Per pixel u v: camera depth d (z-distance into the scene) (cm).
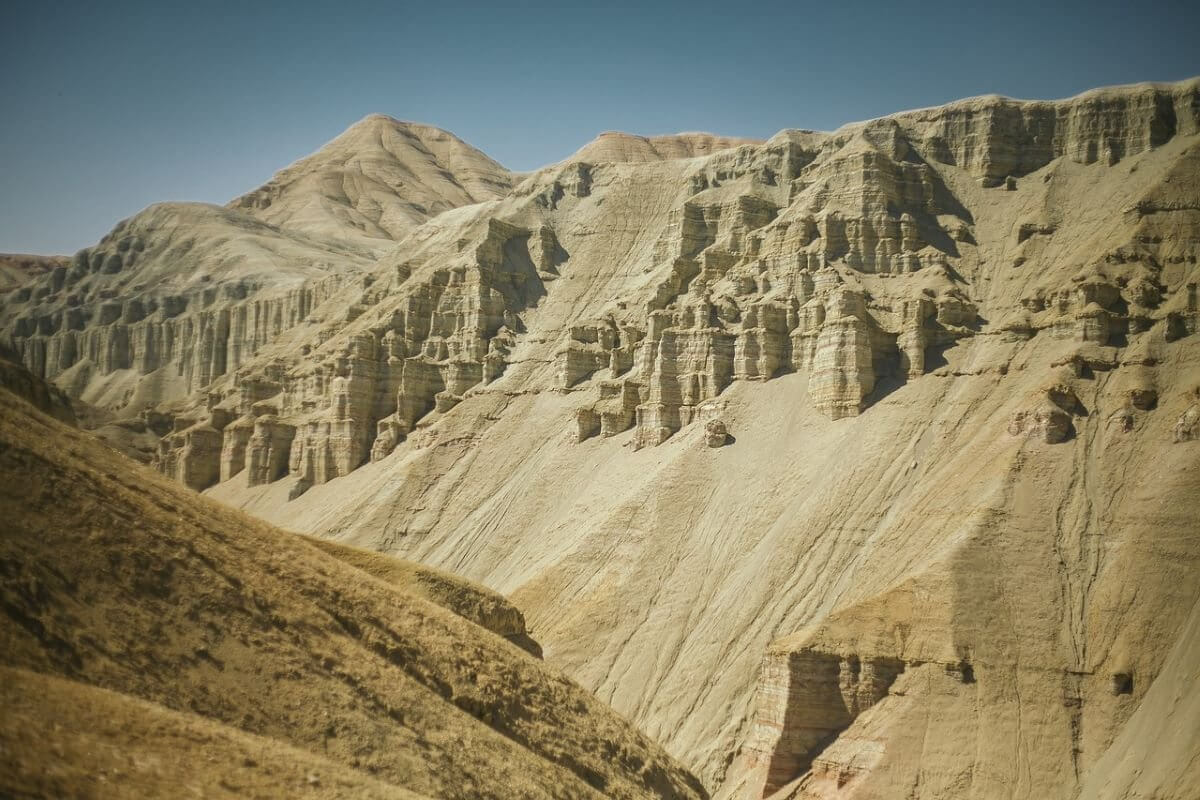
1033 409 11762
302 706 5316
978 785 9125
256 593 5772
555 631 12738
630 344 16962
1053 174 16212
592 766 6831
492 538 15425
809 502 12725
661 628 12269
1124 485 10944
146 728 4384
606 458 15512
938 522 11338
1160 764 8606
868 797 9138
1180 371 11812
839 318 14025
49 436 5925
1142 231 13675
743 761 10194
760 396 14600
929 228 15950
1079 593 10281
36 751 3809
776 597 11838
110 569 5188
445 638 6781
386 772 5266
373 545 16438
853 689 9856
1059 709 9556
